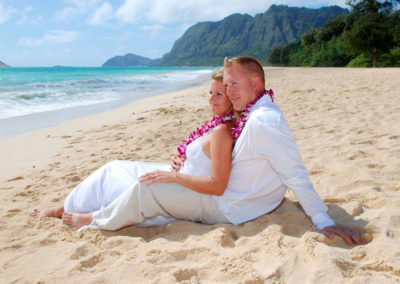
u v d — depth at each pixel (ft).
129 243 6.63
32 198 9.93
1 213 8.68
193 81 75.56
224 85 6.73
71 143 17.24
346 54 182.80
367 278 5.01
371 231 6.54
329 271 5.25
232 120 7.07
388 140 13.12
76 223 7.63
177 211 7.25
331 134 14.99
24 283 5.49
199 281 5.34
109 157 14.05
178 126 20.08
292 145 6.47
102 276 5.51
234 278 5.29
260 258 5.87
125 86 59.00
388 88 30.73
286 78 60.64
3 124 22.67
